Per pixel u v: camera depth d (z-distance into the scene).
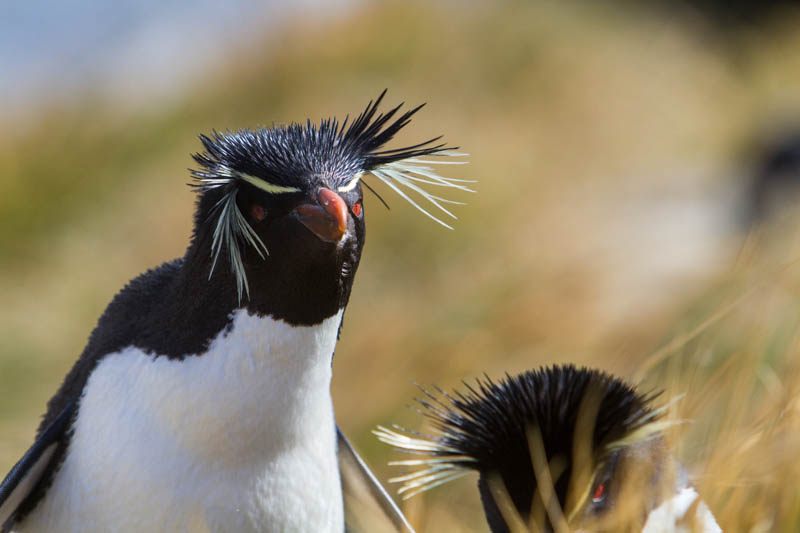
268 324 4.67
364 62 21.03
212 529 4.75
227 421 4.69
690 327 9.81
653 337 10.28
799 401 5.62
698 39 29.28
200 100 20.72
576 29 24.94
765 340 6.20
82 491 4.86
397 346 10.49
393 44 21.27
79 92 21.56
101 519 4.82
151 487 4.71
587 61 23.16
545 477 4.95
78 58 25.17
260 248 4.58
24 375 12.19
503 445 5.04
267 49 21.58
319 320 4.71
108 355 5.01
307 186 4.51
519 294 11.72
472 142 17.88
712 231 15.31
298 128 4.95
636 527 4.96
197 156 4.85
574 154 19.28
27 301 14.20
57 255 15.83
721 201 16.59
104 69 23.55
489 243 14.34
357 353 10.63
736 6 30.55
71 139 18.95
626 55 24.95
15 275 15.26
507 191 16.14
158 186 17.73
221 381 4.69
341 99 19.89
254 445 4.77
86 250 15.98
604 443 4.98
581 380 5.11
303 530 4.99
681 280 12.15
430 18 22.22
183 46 23.77
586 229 15.12
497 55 21.84
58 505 4.96
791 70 28.20
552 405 5.00
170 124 19.92
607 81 22.78
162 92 21.50
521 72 21.61
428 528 6.60
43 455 4.90
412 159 5.18
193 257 4.81
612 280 12.25
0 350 12.52
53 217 17.14
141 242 15.80
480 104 20.42
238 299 4.68
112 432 4.80
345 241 4.61
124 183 18.20
